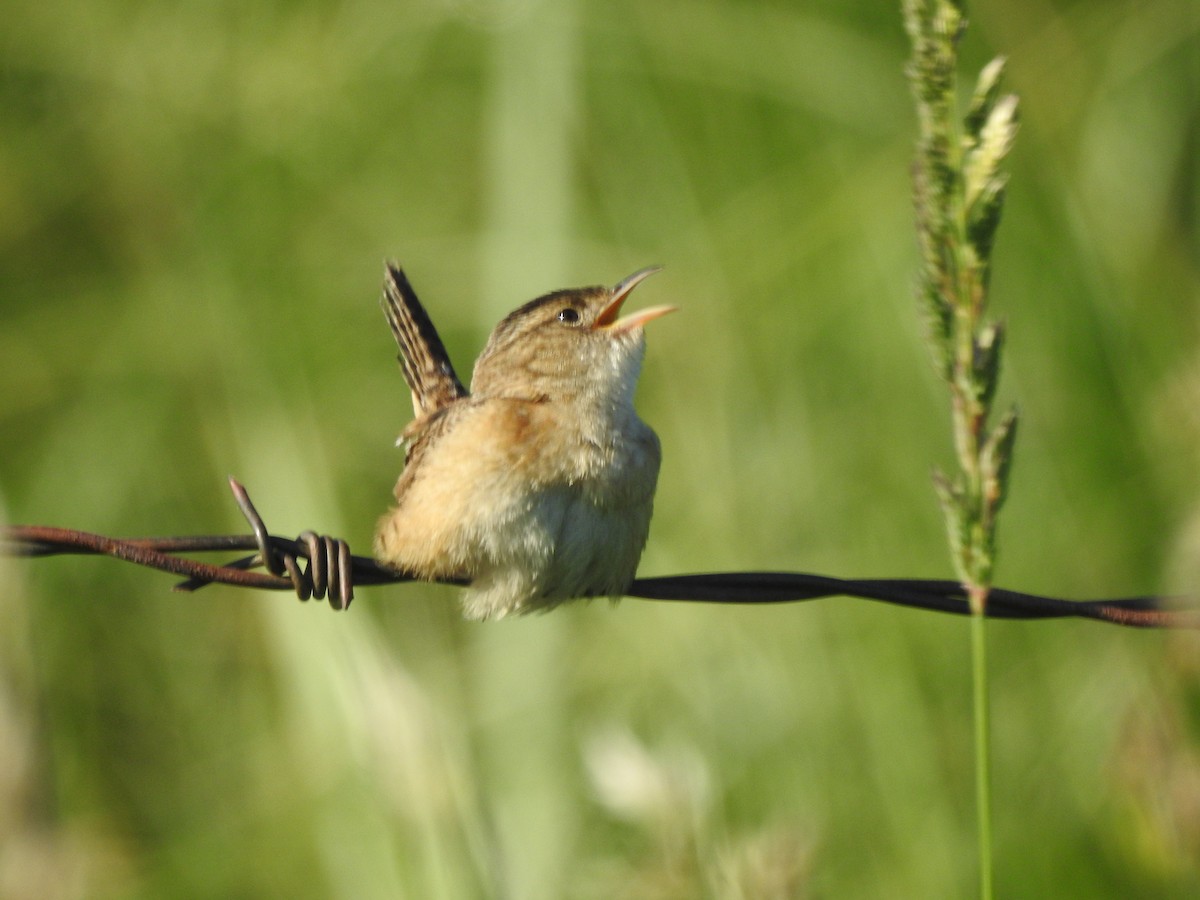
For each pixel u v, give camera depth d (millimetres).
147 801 12195
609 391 8664
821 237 13828
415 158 16094
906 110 14930
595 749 8750
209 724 12406
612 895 9070
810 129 14945
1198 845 10117
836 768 10906
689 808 8445
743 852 8250
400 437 8672
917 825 10664
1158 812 10188
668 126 14891
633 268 14242
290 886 10766
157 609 13016
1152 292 13461
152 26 16375
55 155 16125
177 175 16062
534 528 7988
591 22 14828
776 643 11531
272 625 10195
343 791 9883
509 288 13789
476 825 8664
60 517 14281
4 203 15680
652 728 11305
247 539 6816
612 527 8203
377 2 16281
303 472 12242
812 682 11234
